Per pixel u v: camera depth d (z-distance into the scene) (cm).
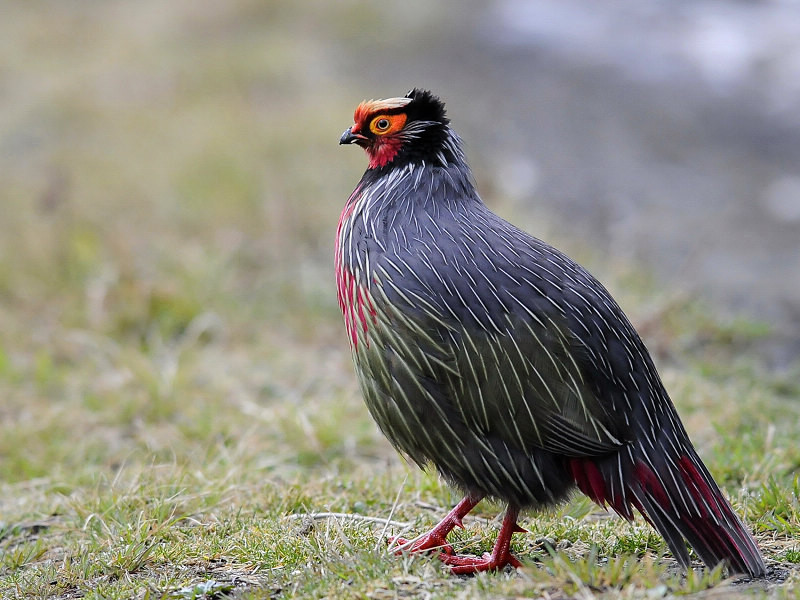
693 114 2359
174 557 716
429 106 732
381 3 3159
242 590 652
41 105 2305
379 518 772
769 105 2398
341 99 2280
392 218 701
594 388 642
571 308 650
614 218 1750
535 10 3300
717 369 1159
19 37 2912
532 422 644
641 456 644
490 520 782
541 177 1953
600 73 2670
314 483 858
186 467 906
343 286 703
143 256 1525
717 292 1457
